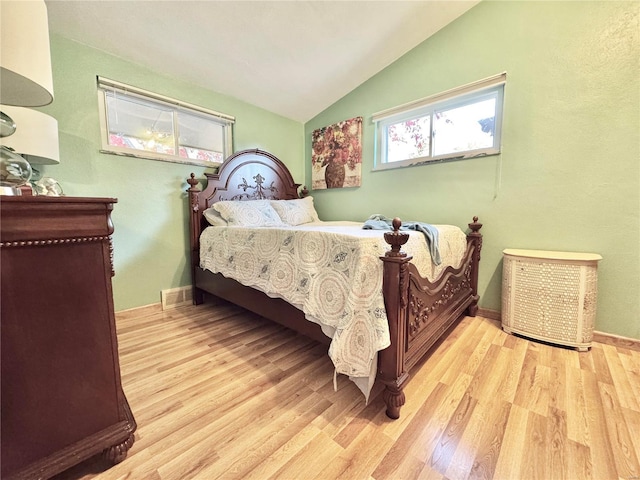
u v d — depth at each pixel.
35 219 0.73
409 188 2.54
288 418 1.11
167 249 2.39
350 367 1.13
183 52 2.08
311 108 3.14
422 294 1.37
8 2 0.82
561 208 1.83
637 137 1.57
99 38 1.85
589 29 1.67
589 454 0.92
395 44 2.34
